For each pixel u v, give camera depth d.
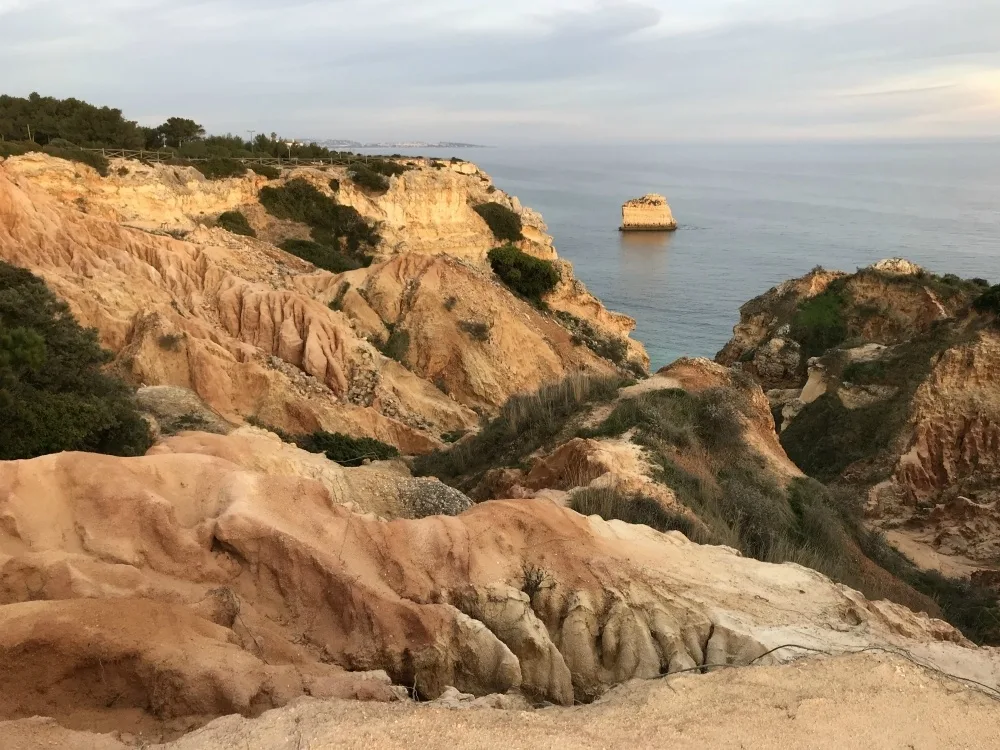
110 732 5.97
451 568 9.29
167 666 6.48
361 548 9.12
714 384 25.05
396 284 40.03
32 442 12.73
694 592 10.01
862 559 19.84
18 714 6.05
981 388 35.31
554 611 9.34
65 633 6.38
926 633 10.65
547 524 10.46
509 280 53.16
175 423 20.72
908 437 35.69
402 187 55.62
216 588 8.02
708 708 7.12
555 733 6.28
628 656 8.99
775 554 14.66
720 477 19.44
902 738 6.89
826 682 7.83
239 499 8.84
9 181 27.28
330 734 5.66
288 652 7.76
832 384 42.09
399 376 34.09
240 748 5.49
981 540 29.39
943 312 50.12
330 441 25.38
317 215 51.66
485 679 8.31
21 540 7.65
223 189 48.19
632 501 14.82
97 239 30.47
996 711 7.62
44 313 17.52
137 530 8.23
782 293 58.88
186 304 30.11
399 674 8.06
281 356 30.42
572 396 23.62
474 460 23.31
